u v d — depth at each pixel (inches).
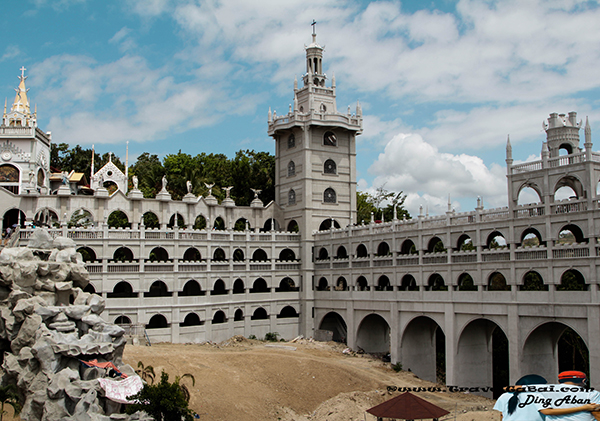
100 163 5054.1
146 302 2780.5
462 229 2468.0
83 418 1589.6
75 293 2074.3
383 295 2849.4
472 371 2524.6
